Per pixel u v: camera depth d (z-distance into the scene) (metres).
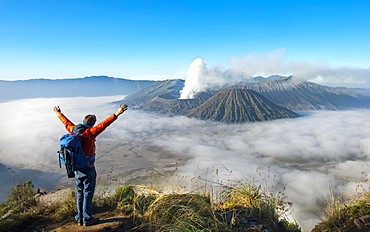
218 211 4.81
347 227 3.77
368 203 4.10
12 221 4.22
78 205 4.21
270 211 4.78
